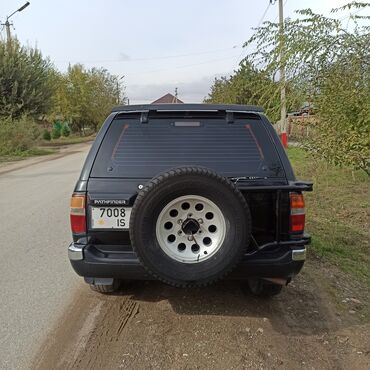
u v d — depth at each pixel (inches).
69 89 1786.4
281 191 123.6
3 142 810.8
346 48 234.4
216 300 148.2
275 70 286.5
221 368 108.6
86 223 124.6
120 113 133.0
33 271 178.5
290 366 109.5
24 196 363.9
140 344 120.1
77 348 118.5
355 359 113.2
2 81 958.4
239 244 113.0
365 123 216.4
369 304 148.6
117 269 123.6
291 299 150.3
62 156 821.2
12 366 110.2
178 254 114.6
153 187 111.3
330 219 266.7
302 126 277.6
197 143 129.6
